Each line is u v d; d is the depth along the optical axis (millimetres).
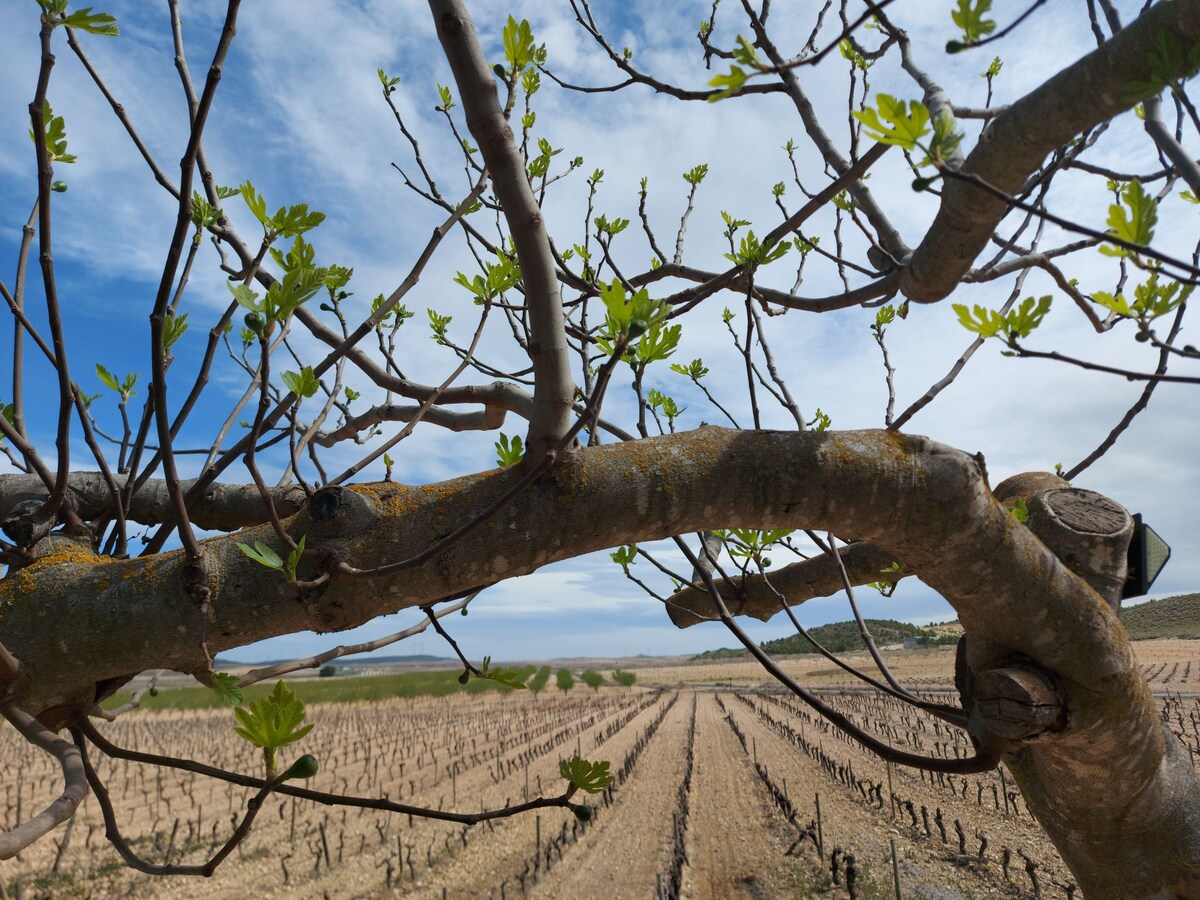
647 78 2002
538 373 1323
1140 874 1919
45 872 9203
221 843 10656
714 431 1551
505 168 1169
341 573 1170
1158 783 1869
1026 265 1889
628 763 15336
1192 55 983
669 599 2898
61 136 1321
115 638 1250
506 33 1618
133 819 12062
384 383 2131
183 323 1522
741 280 2051
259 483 1013
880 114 890
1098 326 1499
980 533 1546
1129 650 1689
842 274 2699
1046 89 1227
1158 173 1872
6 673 1182
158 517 2043
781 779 13531
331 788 15109
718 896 8312
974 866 8688
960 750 15859
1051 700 1609
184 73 1375
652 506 1433
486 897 8539
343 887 8938
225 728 25000
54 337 1182
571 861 9531
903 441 1550
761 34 1918
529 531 1371
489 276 1731
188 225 957
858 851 9438
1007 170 1326
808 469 1480
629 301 1001
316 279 939
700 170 2816
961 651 1937
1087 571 2115
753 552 2232
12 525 1331
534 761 17484
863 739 1604
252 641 1319
